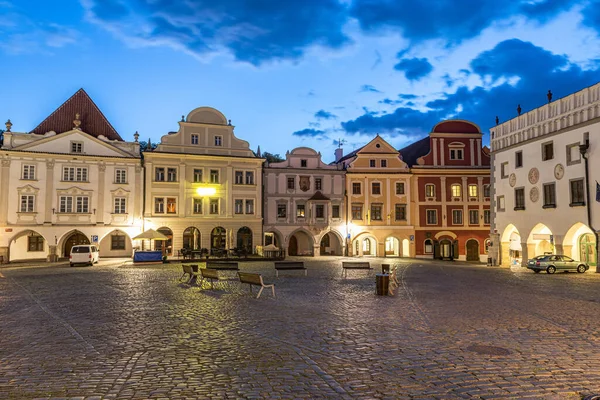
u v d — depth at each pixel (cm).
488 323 1272
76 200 4531
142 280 2459
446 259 5431
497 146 4256
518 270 3519
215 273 2028
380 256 5438
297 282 2381
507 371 834
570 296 1888
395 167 5562
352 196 5481
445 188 5556
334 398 702
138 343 1039
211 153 5034
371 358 913
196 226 4922
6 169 4312
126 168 4728
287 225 5309
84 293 1922
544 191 3638
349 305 1598
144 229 4738
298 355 936
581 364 877
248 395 713
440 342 1047
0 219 4266
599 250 3122
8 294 1903
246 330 1176
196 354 945
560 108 3491
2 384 761
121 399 696
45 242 4609
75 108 4894
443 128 5619
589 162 3192
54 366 862
